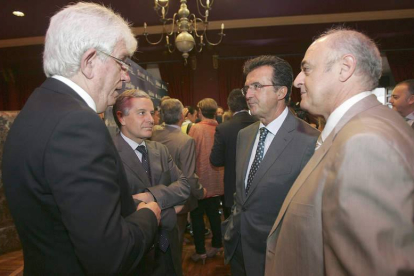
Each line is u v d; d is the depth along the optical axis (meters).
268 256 0.87
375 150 0.55
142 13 4.70
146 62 6.09
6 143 0.64
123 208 0.73
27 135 0.60
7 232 2.33
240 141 1.44
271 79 1.22
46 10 4.41
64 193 0.54
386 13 4.93
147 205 0.82
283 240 0.76
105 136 0.62
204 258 2.49
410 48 5.47
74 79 0.68
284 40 5.51
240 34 5.53
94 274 0.56
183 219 2.00
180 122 2.19
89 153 0.57
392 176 0.53
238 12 4.82
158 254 1.18
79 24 0.66
